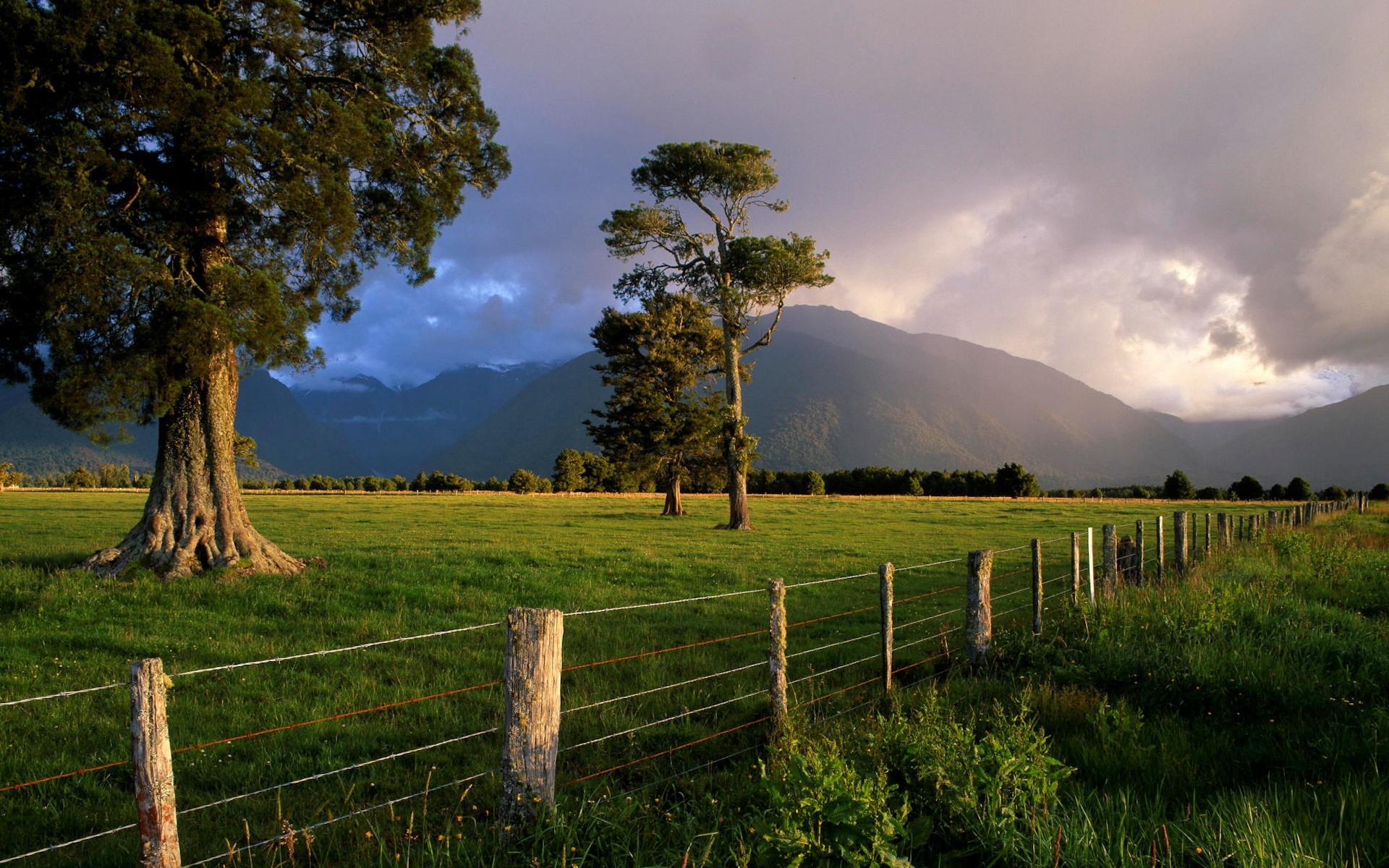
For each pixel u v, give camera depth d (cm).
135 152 1352
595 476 8700
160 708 335
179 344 1234
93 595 1203
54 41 1120
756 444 3616
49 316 1202
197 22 1246
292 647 976
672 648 977
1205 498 8281
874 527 3706
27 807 529
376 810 506
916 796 440
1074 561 1012
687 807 489
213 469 1447
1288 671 688
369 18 1634
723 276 3709
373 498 6619
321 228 1427
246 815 511
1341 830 395
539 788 425
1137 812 437
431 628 1105
